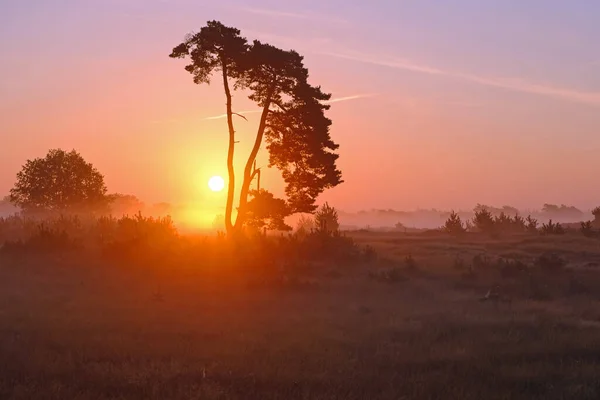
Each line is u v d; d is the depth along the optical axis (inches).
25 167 2401.6
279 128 1529.3
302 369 406.6
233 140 1476.4
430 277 1007.6
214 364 404.5
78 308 628.7
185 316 599.8
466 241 1694.1
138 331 517.3
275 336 514.9
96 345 458.0
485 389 373.7
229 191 1462.8
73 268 943.7
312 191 1584.6
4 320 550.6
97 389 353.4
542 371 415.2
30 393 338.3
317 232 1278.3
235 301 714.8
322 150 1550.2
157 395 342.3
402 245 1557.6
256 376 382.6
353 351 470.6
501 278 984.3
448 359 444.1
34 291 741.3
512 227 2178.9
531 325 585.0
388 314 649.0
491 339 515.8
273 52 1451.8
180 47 1485.0
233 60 1454.2
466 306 716.0
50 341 466.0
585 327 581.6
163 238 1143.6
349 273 1032.8
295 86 1491.1
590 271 1069.1
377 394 357.4
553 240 1689.2
